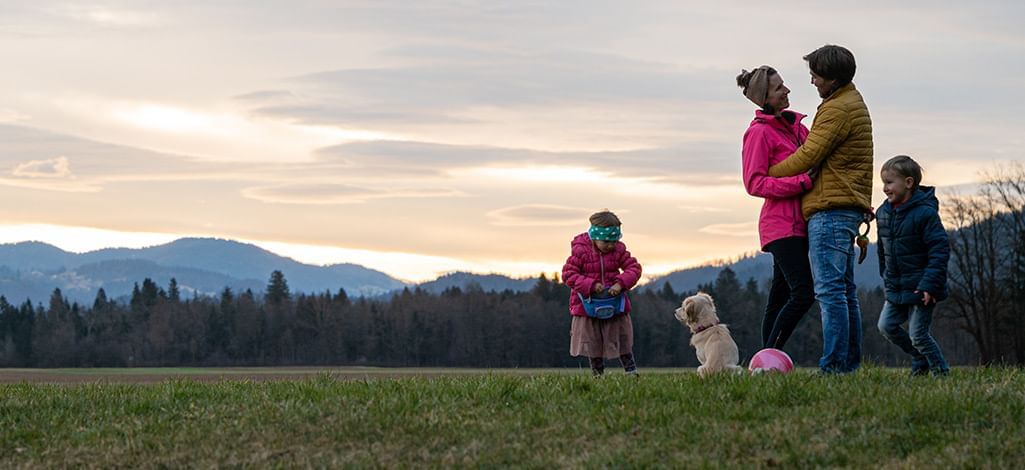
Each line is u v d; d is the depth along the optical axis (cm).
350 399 998
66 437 927
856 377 1035
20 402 1070
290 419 923
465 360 11319
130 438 901
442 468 793
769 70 1141
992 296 5600
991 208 5631
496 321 11012
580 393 1017
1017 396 902
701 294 1245
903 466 742
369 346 12238
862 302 6431
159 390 1164
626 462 774
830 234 1084
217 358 12475
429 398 1008
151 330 12538
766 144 1127
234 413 973
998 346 5616
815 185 1097
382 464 805
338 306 12569
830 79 1079
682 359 8738
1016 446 763
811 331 7006
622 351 1344
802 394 933
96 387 1219
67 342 11994
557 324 10806
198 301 13438
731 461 769
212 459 838
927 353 1142
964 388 949
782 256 1135
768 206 1147
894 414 853
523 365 10838
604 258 1339
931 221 1107
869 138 1085
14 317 12106
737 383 985
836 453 775
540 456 805
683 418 880
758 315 8712
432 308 11738
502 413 935
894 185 1118
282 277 14688
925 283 1100
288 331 12744
